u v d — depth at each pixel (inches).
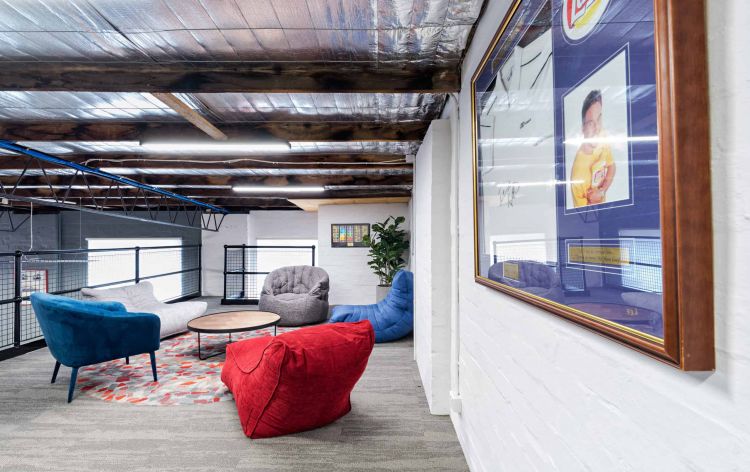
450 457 85.7
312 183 211.9
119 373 142.0
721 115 20.8
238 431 97.7
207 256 348.8
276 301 235.9
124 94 97.6
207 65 80.4
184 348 176.7
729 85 20.3
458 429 92.7
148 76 80.2
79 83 79.8
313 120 119.2
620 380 29.2
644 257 24.7
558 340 39.0
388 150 151.8
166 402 115.5
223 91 81.7
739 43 19.7
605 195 28.8
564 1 34.8
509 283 50.6
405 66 84.3
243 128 120.0
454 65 84.4
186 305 211.9
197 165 169.3
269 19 65.5
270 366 90.9
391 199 283.3
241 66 81.0
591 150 30.6
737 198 20.0
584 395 34.3
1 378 136.6
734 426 20.1
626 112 26.1
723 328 20.8
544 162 39.4
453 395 94.5
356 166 169.8
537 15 41.0
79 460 84.7
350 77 83.5
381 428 99.0
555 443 39.9
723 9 20.6
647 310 24.6
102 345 121.0
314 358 91.7
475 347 75.0
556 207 36.9
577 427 35.5
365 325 103.4
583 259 32.1
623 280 26.9
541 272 40.4
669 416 24.4
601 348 31.6
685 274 21.4
